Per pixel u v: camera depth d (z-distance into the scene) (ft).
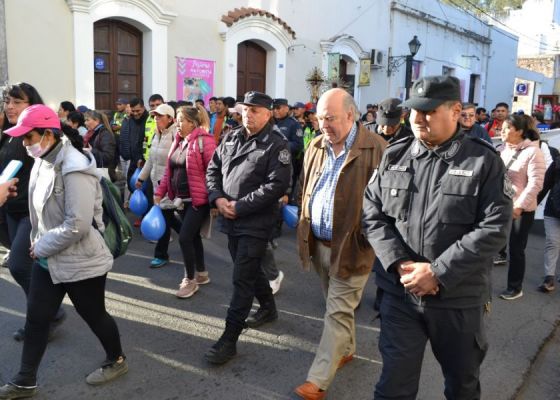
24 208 11.55
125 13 31.07
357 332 13.56
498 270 19.45
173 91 34.35
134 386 10.70
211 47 36.19
